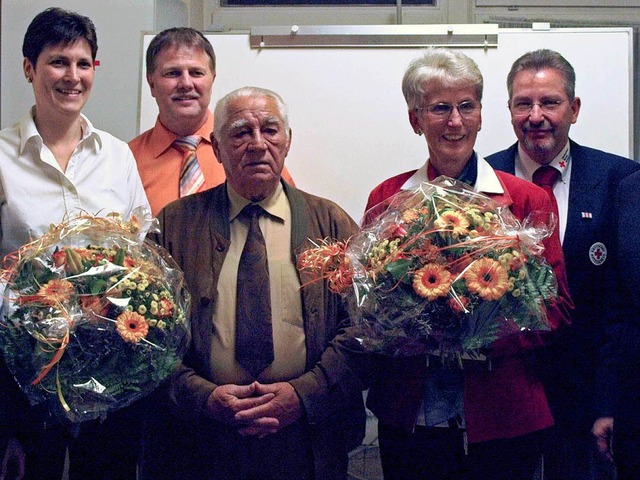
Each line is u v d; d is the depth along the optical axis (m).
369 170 2.81
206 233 1.98
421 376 1.88
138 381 1.72
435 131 1.95
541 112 2.27
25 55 2.12
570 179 2.35
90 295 1.68
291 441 1.92
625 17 3.90
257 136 1.92
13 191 2.07
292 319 1.93
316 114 2.83
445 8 3.89
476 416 1.85
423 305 1.69
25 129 2.12
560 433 2.24
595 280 2.25
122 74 3.17
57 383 1.68
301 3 3.90
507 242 1.70
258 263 1.94
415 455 1.91
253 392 1.87
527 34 2.83
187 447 1.93
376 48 2.83
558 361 2.20
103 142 2.20
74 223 1.86
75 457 2.03
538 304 1.72
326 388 1.88
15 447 2.01
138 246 1.84
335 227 2.02
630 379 1.95
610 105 2.81
